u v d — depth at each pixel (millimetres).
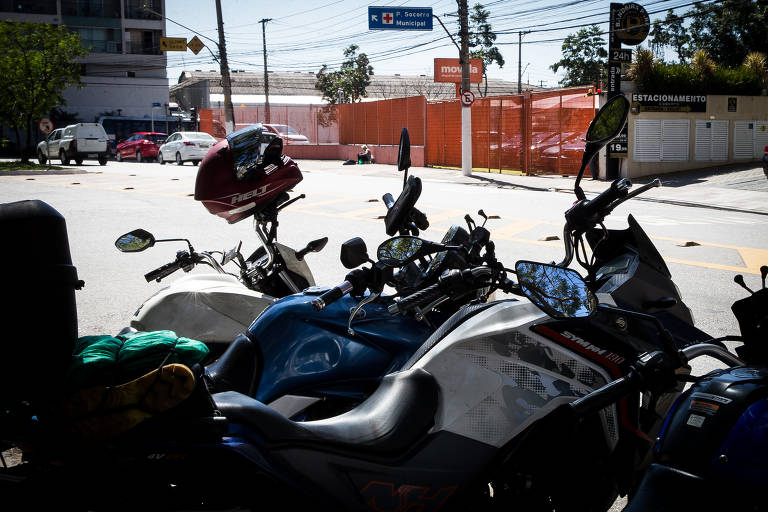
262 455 2072
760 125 23844
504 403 2387
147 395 1943
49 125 30797
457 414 2352
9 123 32219
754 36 39156
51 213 1961
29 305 1881
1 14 51062
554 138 24266
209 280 3932
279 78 95438
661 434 2314
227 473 2021
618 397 2307
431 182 23000
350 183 21688
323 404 2625
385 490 2240
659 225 12102
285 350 2566
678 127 22875
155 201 15750
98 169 29703
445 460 2318
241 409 2123
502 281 2480
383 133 34625
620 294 2824
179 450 1971
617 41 22312
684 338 2834
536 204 15250
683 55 43594
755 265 8578
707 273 8141
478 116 27984
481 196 17219
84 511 1914
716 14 39625
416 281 2717
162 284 7609
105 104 53719
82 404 1914
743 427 2125
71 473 1904
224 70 38469
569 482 2459
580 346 2510
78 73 32844
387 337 2566
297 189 19078
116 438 1947
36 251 1904
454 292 2385
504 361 2406
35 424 1936
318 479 2143
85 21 53000
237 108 53781
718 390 2248
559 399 2439
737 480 2076
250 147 3635
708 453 2150
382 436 2268
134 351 2020
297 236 10703
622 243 3051
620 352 2602
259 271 3885
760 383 2229
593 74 58906
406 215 2936
